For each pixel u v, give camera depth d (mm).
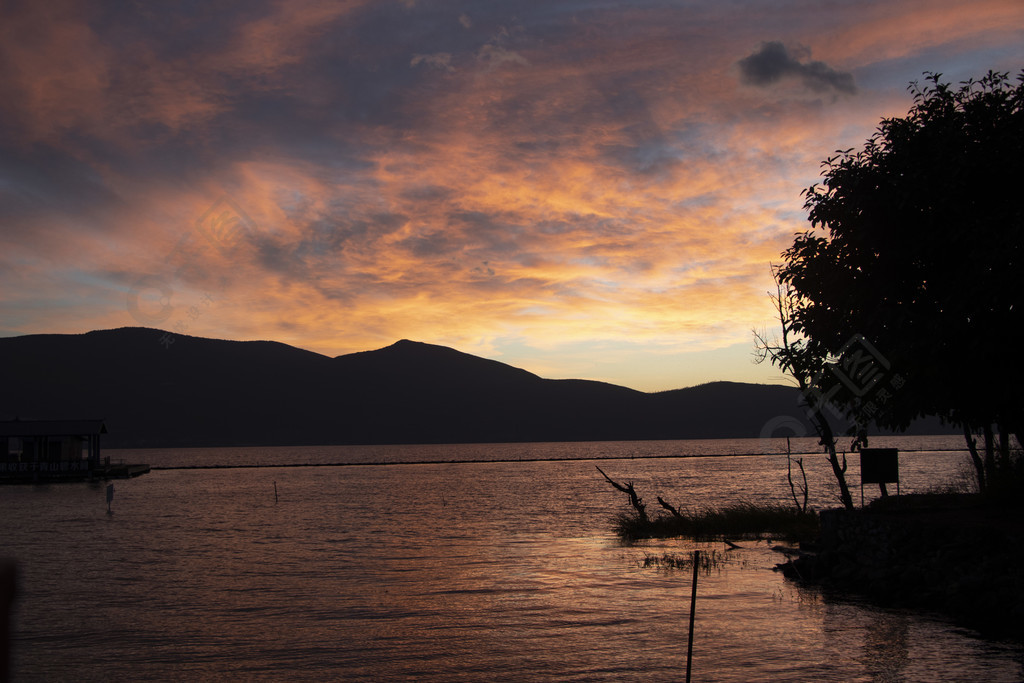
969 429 20484
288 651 13031
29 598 18547
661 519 34250
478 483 92750
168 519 43844
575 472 124812
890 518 18938
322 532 36031
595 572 22047
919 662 11523
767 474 101562
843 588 18422
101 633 14562
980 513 19141
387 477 112375
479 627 14844
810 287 19859
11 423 89062
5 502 58688
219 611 16734
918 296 17844
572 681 11016
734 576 20625
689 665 7945
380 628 14867
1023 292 15102
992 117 17188
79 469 88125
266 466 165875
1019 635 13250
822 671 11164
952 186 16391
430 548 28891
